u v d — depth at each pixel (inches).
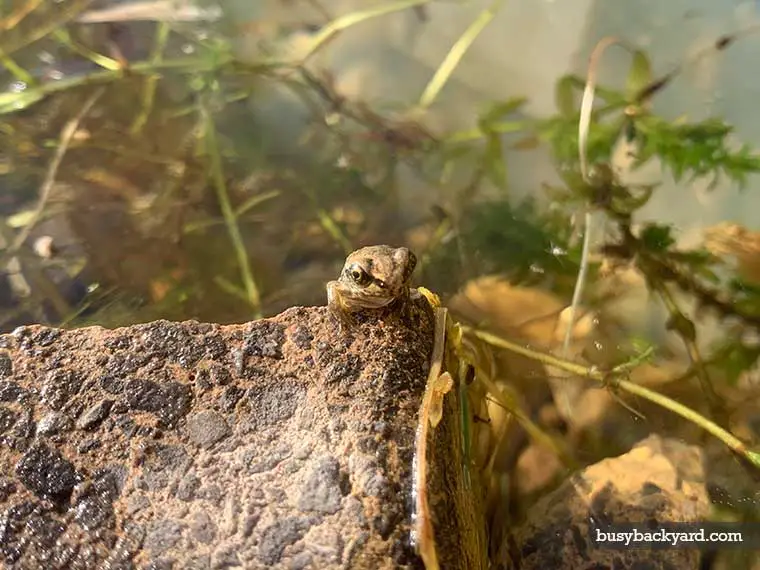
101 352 2.9
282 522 2.4
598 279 5.2
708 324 5.0
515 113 6.7
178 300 5.4
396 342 3.0
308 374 2.8
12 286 5.4
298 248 5.9
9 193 6.0
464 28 7.3
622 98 5.1
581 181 4.9
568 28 6.9
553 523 3.7
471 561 2.7
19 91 6.5
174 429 2.7
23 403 2.8
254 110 6.9
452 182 6.4
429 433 2.7
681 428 4.4
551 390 4.7
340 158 6.5
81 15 7.0
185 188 6.2
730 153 5.2
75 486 2.6
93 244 5.8
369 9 7.4
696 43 6.5
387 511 2.4
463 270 5.5
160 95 6.7
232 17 7.3
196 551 2.4
